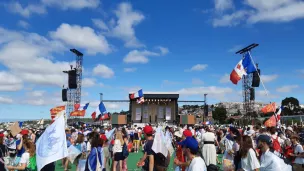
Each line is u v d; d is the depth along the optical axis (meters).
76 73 40.75
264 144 5.56
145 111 59.06
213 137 11.70
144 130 7.72
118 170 11.69
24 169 7.82
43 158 6.86
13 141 13.33
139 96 42.06
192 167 4.64
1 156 7.03
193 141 4.81
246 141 6.54
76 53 41.12
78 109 34.91
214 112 103.31
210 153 11.46
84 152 9.88
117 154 11.64
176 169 7.26
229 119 91.00
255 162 6.30
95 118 37.53
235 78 15.70
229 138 9.18
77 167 9.30
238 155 6.77
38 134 19.33
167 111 58.38
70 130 19.77
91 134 8.62
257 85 21.06
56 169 14.92
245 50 23.42
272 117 15.09
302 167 9.86
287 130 12.88
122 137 12.16
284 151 10.30
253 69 14.95
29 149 7.90
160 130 7.65
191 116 54.16
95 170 8.19
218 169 5.56
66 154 7.04
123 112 63.50
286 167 5.37
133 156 21.45
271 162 5.37
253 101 36.31
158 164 7.46
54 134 7.05
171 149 10.05
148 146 7.53
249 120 36.12
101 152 8.43
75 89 41.38
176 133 10.65
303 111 101.38
